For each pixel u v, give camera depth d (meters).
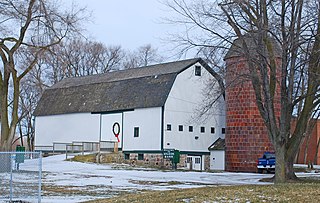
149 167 45.19
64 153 58.19
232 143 47.53
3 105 34.56
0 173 18.06
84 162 47.69
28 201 17.78
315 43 25.36
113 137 54.38
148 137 50.50
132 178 31.28
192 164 50.94
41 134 64.44
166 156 46.03
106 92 57.53
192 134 51.34
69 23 34.44
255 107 46.19
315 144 66.19
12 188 17.78
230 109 47.81
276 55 28.58
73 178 30.52
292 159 29.95
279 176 26.91
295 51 25.75
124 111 53.56
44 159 49.91
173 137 49.88
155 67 56.19
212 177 34.06
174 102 50.25
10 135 34.59
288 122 28.55
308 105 29.23
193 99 51.44
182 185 26.36
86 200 18.27
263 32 24.83
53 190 22.91
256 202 13.73
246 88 46.25
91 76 64.44
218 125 53.09
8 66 34.22
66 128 60.72
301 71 26.42
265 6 24.89
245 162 46.38
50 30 33.97
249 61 25.80
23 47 34.47
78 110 59.00
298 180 29.20
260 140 46.00
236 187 17.92
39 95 76.56
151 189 23.62
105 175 33.38
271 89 27.61
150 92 51.72
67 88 64.12
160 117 49.47
